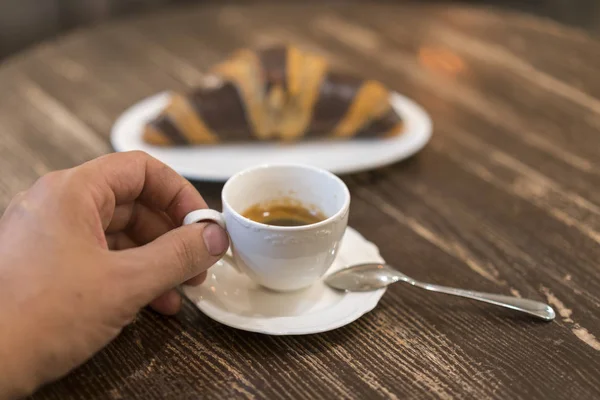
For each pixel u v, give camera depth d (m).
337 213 0.41
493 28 0.84
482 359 0.40
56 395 0.38
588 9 1.38
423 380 0.39
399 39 0.81
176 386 0.39
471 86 0.71
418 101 0.69
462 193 0.55
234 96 0.60
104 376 0.39
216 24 0.84
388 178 0.57
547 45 0.80
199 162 0.58
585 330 0.42
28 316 0.36
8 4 1.18
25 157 0.58
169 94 0.67
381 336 0.42
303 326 0.41
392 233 0.51
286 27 0.84
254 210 0.46
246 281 0.45
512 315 0.44
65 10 1.25
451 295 0.45
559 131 0.64
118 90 0.69
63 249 0.37
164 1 1.33
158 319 0.43
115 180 0.42
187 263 0.40
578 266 0.48
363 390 0.39
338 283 0.44
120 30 0.82
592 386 0.39
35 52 0.77
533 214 0.53
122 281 0.38
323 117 0.61
